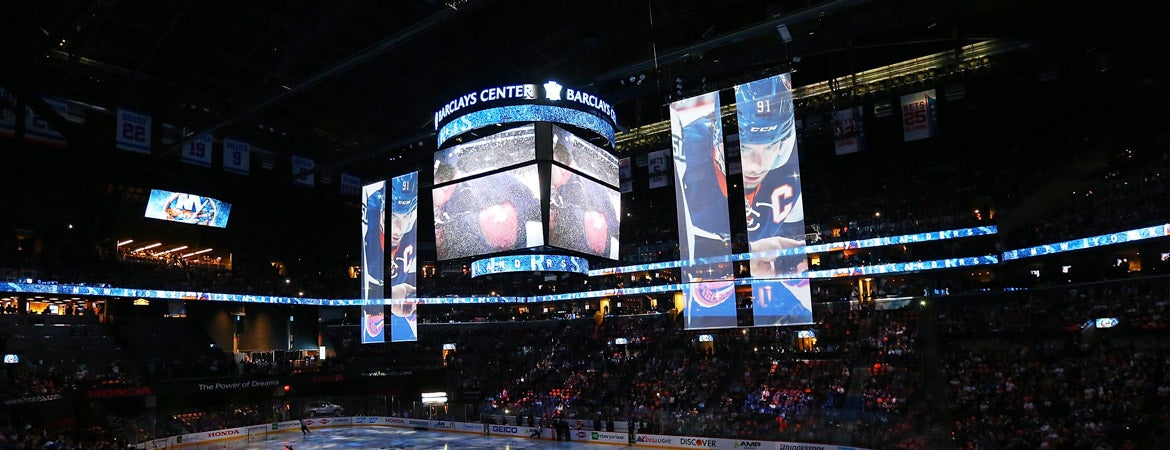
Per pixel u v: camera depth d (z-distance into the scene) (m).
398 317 47.28
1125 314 38.12
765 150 32.28
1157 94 46.78
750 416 41.19
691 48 40.25
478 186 42.34
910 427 33.88
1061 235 45.53
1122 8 38.22
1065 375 35.72
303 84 42.47
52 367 47.09
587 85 45.06
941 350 44.00
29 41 38.53
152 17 41.88
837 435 36.19
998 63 45.50
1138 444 27.22
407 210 48.25
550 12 43.62
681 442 42.25
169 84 48.88
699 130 34.16
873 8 40.03
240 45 45.62
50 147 48.47
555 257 43.69
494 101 41.94
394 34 37.25
